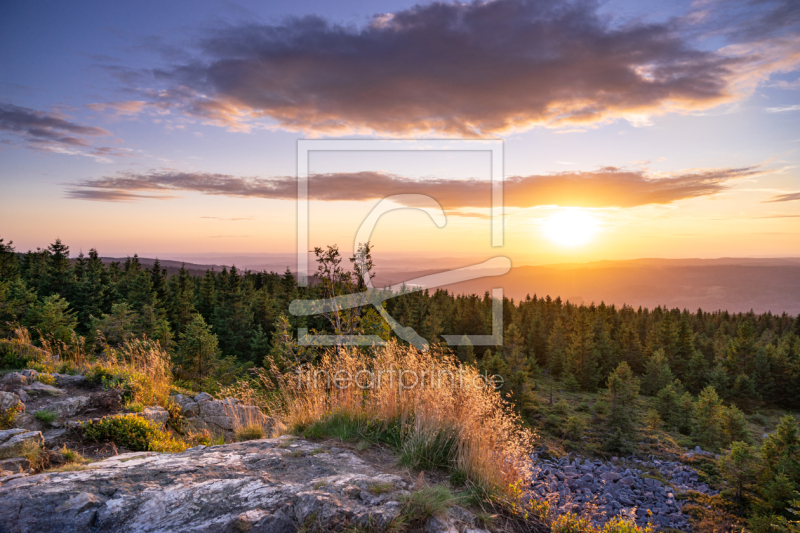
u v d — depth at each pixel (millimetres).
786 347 81000
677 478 37281
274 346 28719
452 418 5203
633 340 85000
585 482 34312
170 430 9086
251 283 69750
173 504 3227
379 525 3152
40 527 2834
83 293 39906
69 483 3426
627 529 3770
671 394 55156
